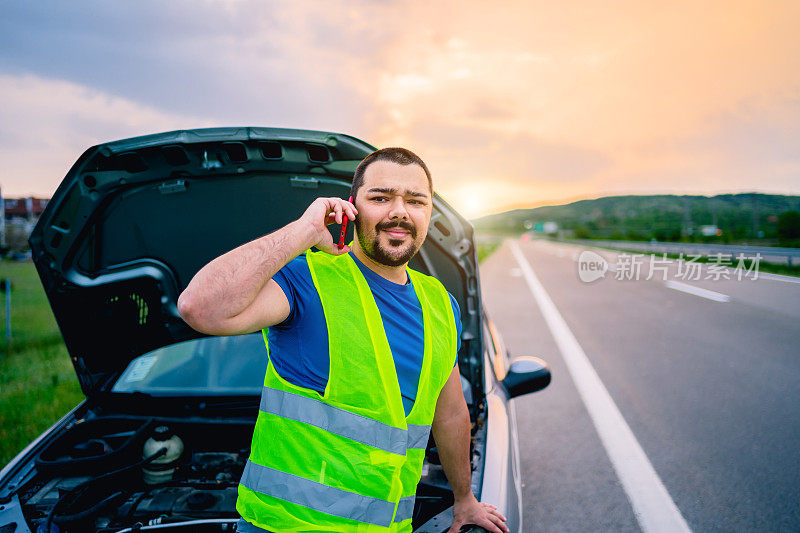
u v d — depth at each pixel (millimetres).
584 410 5258
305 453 1360
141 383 2566
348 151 2131
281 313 1325
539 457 4309
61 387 6418
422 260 2178
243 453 2385
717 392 5703
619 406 5344
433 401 1542
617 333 8672
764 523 3359
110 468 2094
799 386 5848
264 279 1228
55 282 2203
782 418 4957
